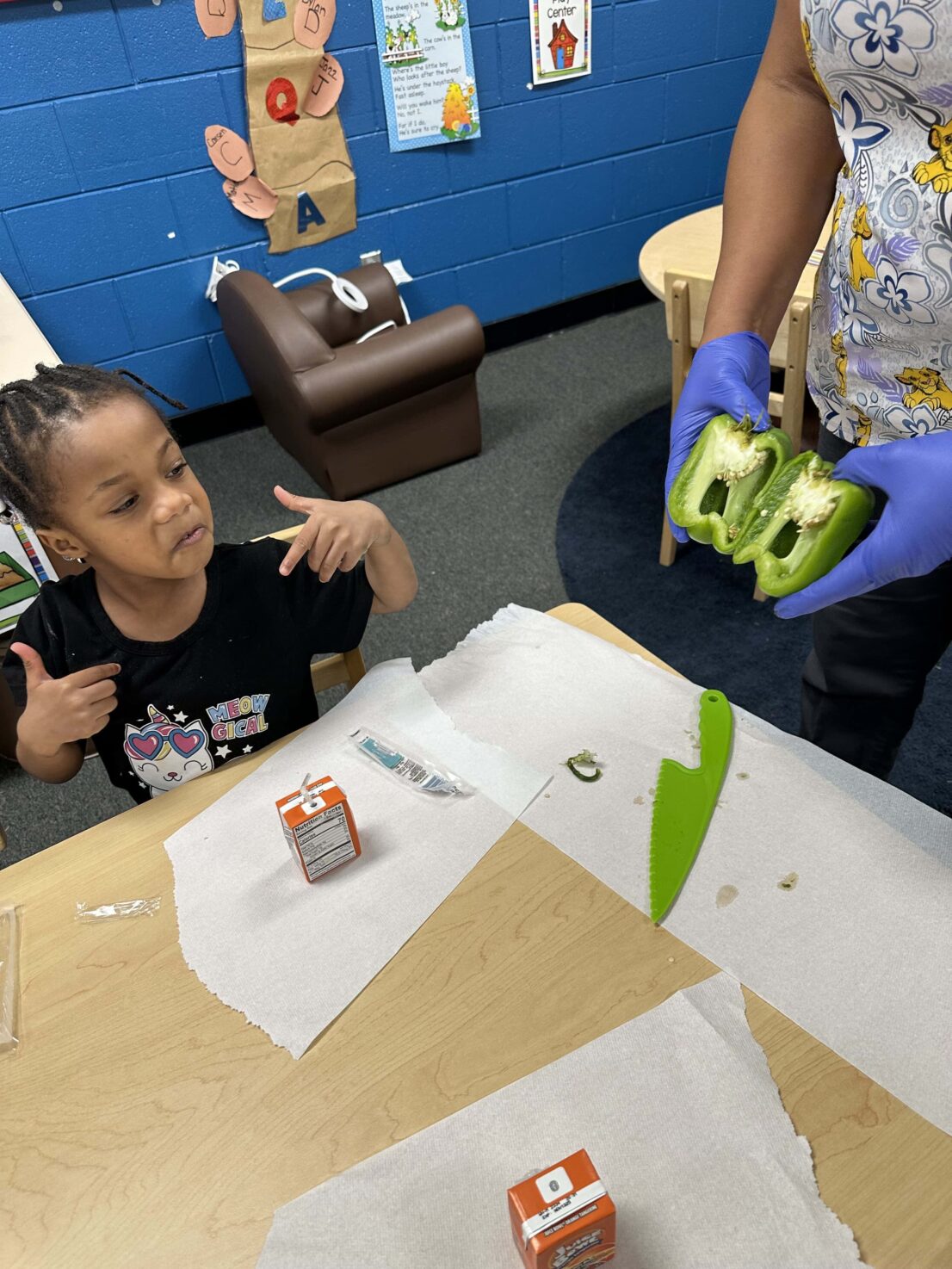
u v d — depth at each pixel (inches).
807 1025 25.3
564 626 39.8
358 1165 23.4
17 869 32.1
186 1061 26.1
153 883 31.1
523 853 30.7
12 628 65.2
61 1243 22.5
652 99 126.5
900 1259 20.8
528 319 135.3
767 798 31.5
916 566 29.0
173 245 106.1
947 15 25.5
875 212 30.9
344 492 101.8
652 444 106.3
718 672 75.2
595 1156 23.0
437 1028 26.2
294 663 41.8
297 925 29.2
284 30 98.8
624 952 27.5
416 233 120.1
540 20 112.6
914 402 34.5
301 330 91.1
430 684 37.7
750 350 37.2
